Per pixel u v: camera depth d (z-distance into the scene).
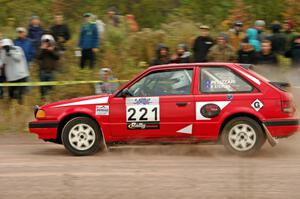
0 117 24.19
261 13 37.22
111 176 14.55
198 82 17.47
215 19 36.88
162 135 17.45
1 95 25.31
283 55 26.80
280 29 28.00
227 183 13.62
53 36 27.02
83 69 27.89
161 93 17.56
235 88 17.28
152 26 38.41
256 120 17.09
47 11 37.16
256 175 14.50
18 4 37.03
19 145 20.34
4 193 12.97
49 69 25.59
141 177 14.38
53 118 17.92
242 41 26.45
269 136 16.98
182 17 37.34
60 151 18.86
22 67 24.94
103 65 29.89
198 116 17.25
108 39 32.31
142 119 17.48
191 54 26.11
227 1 37.88
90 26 27.53
